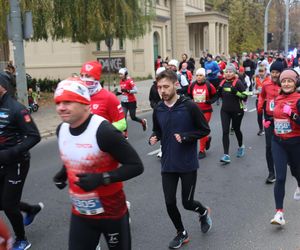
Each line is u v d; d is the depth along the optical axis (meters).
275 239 4.80
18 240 4.60
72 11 17.28
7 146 4.32
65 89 2.83
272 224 5.18
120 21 18.81
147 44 34.22
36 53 34.94
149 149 9.82
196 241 4.77
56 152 9.80
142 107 17.72
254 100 20.05
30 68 35.19
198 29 50.00
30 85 21.66
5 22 15.34
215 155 9.08
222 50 49.28
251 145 10.05
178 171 4.37
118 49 34.94
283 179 5.08
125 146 2.93
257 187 6.76
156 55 37.59
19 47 12.22
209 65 15.48
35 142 4.28
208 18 44.38
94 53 35.59
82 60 34.47
